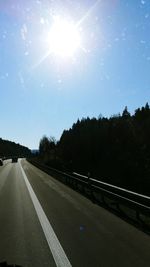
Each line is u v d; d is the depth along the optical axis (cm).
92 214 1448
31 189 2503
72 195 2141
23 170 5341
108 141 8475
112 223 1255
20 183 3014
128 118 9519
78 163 7088
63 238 1034
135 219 1332
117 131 8619
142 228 1172
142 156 5878
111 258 838
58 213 1474
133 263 800
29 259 830
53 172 4084
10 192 2303
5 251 896
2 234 1086
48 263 801
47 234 1083
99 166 6356
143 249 913
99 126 9688
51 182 3125
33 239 1021
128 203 1419
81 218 1357
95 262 808
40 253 880
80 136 9325
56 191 2372
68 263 801
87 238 1034
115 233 1096
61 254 870
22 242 987
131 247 933
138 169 5006
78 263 801
